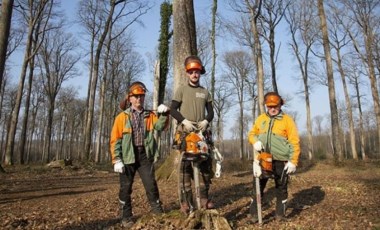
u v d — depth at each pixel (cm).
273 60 2666
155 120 497
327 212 594
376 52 2697
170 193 772
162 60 1727
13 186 1178
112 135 480
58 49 3900
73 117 6009
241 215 563
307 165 2052
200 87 483
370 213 582
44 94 4619
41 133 6188
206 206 480
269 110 523
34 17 2430
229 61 4478
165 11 1739
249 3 2211
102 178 1523
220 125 4862
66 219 569
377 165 1916
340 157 2200
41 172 1773
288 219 538
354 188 871
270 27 2686
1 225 530
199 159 446
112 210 643
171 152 949
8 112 5156
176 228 443
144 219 471
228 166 1698
